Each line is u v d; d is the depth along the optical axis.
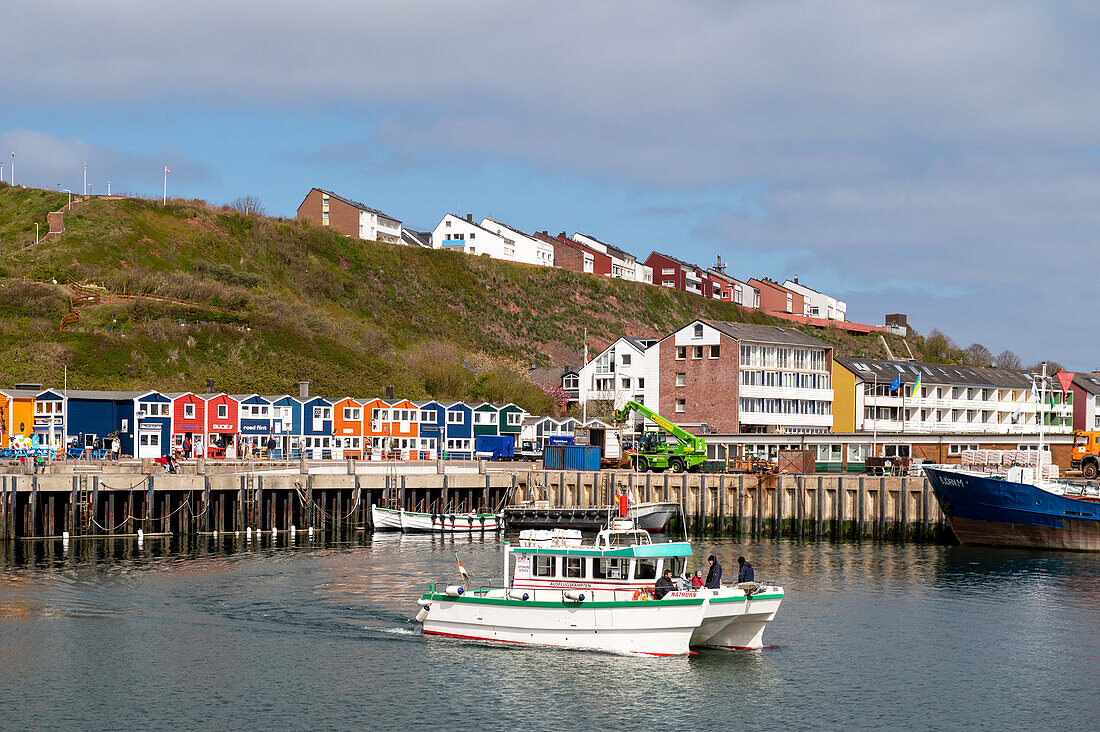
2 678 44.81
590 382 144.00
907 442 120.69
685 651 47.88
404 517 87.62
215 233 177.38
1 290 132.88
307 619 54.16
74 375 117.88
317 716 40.94
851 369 139.50
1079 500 76.25
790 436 116.19
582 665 46.97
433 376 144.50
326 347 142.00
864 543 83.38
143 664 46.78
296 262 180.25
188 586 61.53
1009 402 155.25
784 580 66.06
